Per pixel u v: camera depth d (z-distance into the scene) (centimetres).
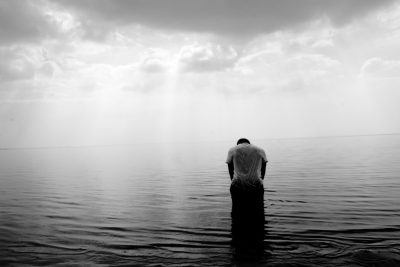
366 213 700
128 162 3027
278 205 804
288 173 1525
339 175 1396
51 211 823
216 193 1053
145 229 623
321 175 1416
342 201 838
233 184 656
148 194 1076
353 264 400
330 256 434
